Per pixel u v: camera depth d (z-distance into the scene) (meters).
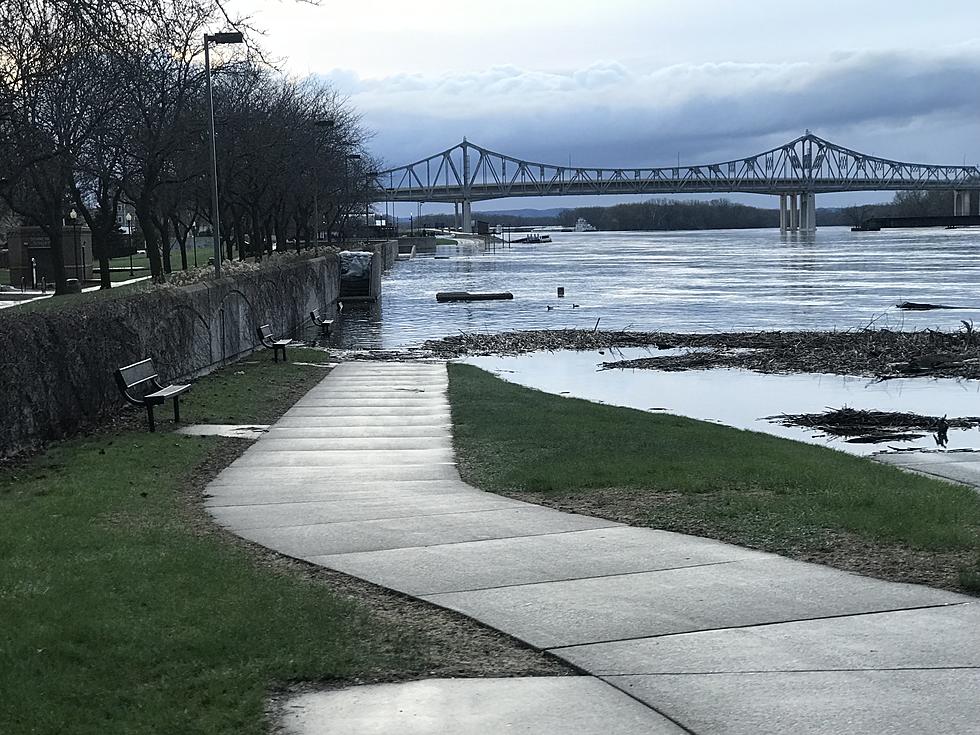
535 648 6.23
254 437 15.84
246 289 29.91
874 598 7.06
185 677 5.73
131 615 6.64
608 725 5.17
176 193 51.41
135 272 65.88
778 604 6.97
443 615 6.88
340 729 5.17
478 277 88.69
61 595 7.02
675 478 11.54
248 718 5.25
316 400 20.52
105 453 13.78
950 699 5.37
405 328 42.66
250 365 27.08
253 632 6.37
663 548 8.52
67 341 15.66
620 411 19.22
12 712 5.17
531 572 7.86
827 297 59.28
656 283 76.44
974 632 6.36
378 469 13.10
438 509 10.41
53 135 33.72
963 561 7.90
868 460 14.56
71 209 52.69
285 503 10.91
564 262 123.56
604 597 7.18
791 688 5.55
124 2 17.48
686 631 6.46
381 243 107.81
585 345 35.53
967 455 15.46
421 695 5.57
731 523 9.28
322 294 49.81
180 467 12.97
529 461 13.32
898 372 27.36
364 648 6.24
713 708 5.33
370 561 8.30
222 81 45.97
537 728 5.15
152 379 17.31
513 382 26.22
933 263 101.12
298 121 58.84
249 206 54.78
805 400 23.22
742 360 30.48
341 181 80.19
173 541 8.80
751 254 139.12
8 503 10.57
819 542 8.55
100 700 5.39
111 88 34.19
